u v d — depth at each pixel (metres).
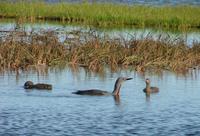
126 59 29.55
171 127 18.23
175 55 29.80
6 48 28.55
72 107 20.27
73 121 18.66
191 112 19.98
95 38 30.91
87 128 17.94
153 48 30.20
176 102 21.41
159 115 19.55
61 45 30.08
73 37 33.97
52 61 29.11
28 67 28.30
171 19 48.12
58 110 19.84
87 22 47.81
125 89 23.55
